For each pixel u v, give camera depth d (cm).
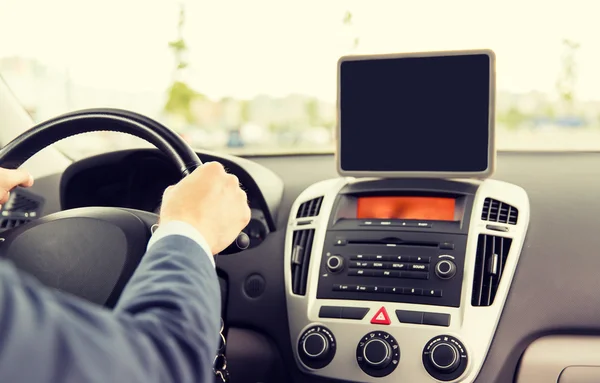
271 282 121
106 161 131
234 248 91
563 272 108
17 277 33
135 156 130
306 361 112
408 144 118
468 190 115
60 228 89
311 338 111
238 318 122
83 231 88
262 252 123
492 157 113
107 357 34
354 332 110
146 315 41
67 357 32
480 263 109
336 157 122
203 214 52
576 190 118
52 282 87
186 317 41
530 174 125
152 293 43
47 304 33
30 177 86
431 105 117
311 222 120
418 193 117
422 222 114
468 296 106
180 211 51
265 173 127
